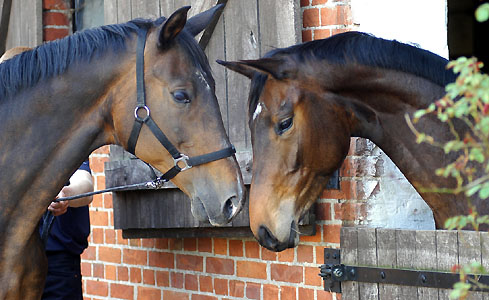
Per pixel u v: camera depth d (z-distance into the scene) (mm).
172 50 2758
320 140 2943
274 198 2949
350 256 3029
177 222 3996
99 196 4996
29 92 2762
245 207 3666
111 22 4312
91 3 5301
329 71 2936
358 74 2934
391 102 2961
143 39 2771
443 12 3525
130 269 4797
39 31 5105
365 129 3031
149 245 4652
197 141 2738
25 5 5191
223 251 4172
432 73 2914
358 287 3008
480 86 1545
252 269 4020
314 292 3707
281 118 2914
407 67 2916
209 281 4258
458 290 1565
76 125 2773
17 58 2797
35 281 2881
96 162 5016
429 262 2770
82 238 3812
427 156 2930
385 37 3496
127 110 2744
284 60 2943
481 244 2615
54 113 2754
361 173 3502
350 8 3523
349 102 2986
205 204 2738
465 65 1565
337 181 3539
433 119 2912
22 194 2766
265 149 2971
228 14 3721
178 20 2678
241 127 3684
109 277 4953
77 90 2752
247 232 3750
